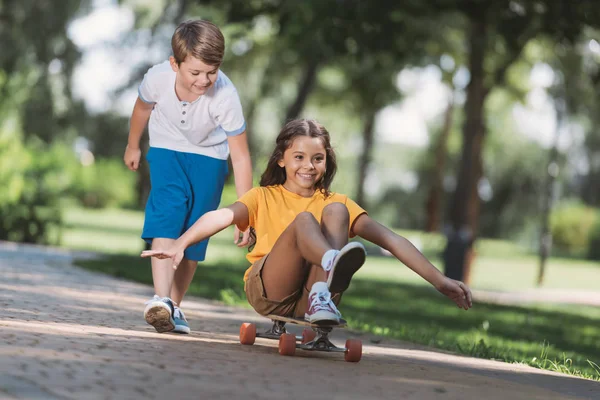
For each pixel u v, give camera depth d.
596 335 18.52
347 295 22.64
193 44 7.47
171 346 6.58
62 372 4.95
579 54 34.34
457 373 7.05
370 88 38.09
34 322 7.22
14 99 37.28
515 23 23.75
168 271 8.02
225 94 8.08
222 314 11.13
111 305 10.24
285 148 7.26
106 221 56.97
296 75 40.97
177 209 8.09
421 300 23.77
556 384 7.34
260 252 7.18
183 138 8.21
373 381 5.80
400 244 6.93
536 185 76.75
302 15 22.70
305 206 7.27
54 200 28.77
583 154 71.25
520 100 41.00
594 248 73.19
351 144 80.38
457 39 36.91
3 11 37.16
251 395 4.79
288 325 10.72
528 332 17.11
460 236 28.59
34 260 19.09
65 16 38.06
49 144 39.16
